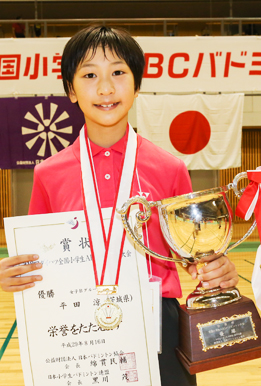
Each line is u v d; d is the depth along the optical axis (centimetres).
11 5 637
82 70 83
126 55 84
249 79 419
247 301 81
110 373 79
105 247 82
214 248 83
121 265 82
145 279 81
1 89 414
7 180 734
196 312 80
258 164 722
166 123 445
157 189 92
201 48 415
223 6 670
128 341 80
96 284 81
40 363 79
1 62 411
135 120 496
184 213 81
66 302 81
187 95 445
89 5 649
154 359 79
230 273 86
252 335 79
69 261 82
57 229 82
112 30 85
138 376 79
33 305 81
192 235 81
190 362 76
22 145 434
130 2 648
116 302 80
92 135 92
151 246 90
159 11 677
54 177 92
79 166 91
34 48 410
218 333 78
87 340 80
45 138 434
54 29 666
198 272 84
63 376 79
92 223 83
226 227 83
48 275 81
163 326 89
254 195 88
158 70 416
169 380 88
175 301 96
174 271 95
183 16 686
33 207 98
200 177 667
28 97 430
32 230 82
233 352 77
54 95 444
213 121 448
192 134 448
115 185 90
